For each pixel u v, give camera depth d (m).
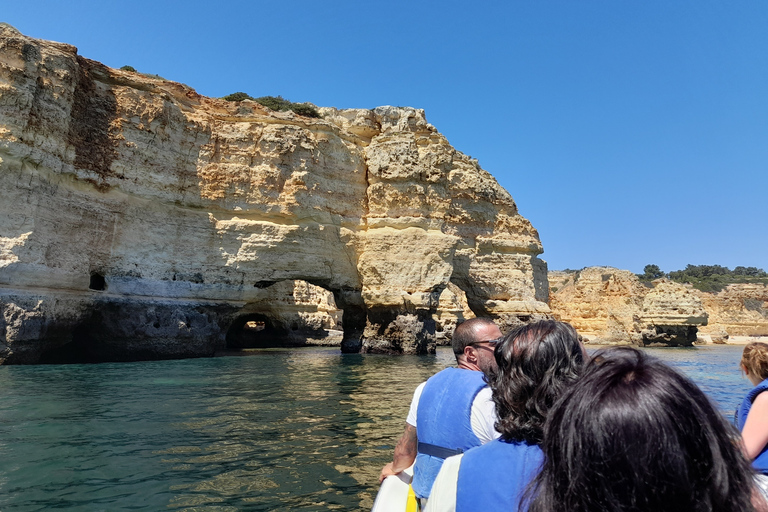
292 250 29.38
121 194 24.08
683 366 30.09
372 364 24.02
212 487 6.14
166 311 24.55
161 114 25.50
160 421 9.61
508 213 45.78
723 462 1.54
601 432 1.57
